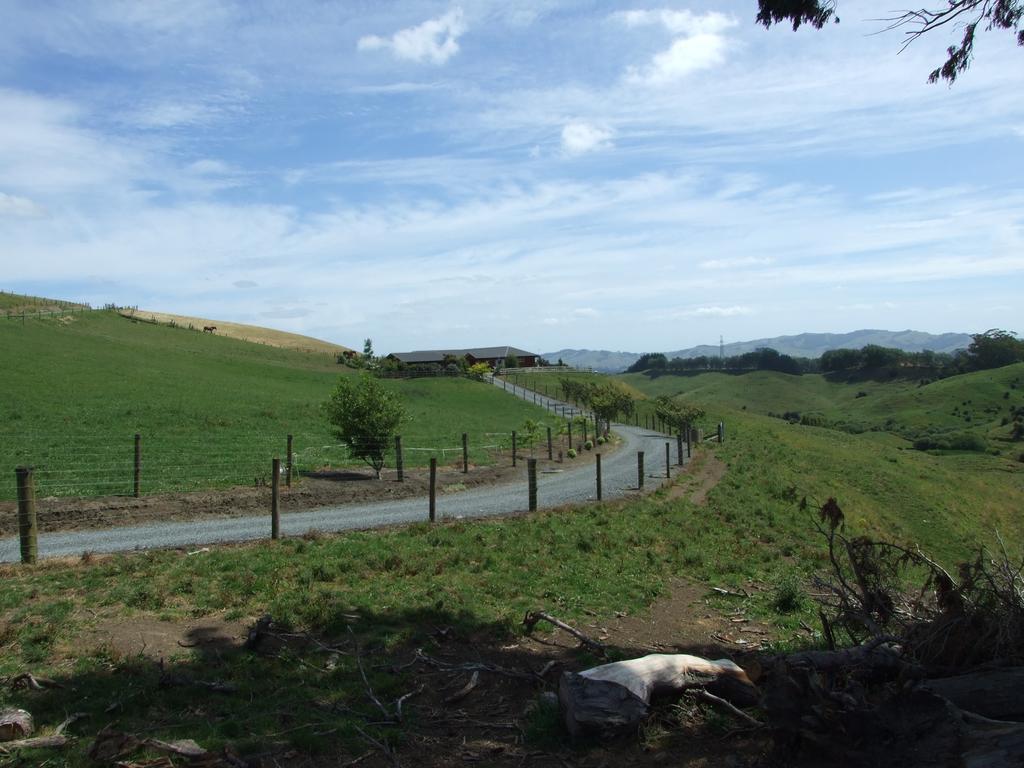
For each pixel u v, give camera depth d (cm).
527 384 9319
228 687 688
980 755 471
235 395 4616
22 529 1170
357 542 1379
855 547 830
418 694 721
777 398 16388
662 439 4959
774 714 562
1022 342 15662
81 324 7531
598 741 606
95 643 802
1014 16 868
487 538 1481
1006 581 684
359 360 9856
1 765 512
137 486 1909
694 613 1173
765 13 904
